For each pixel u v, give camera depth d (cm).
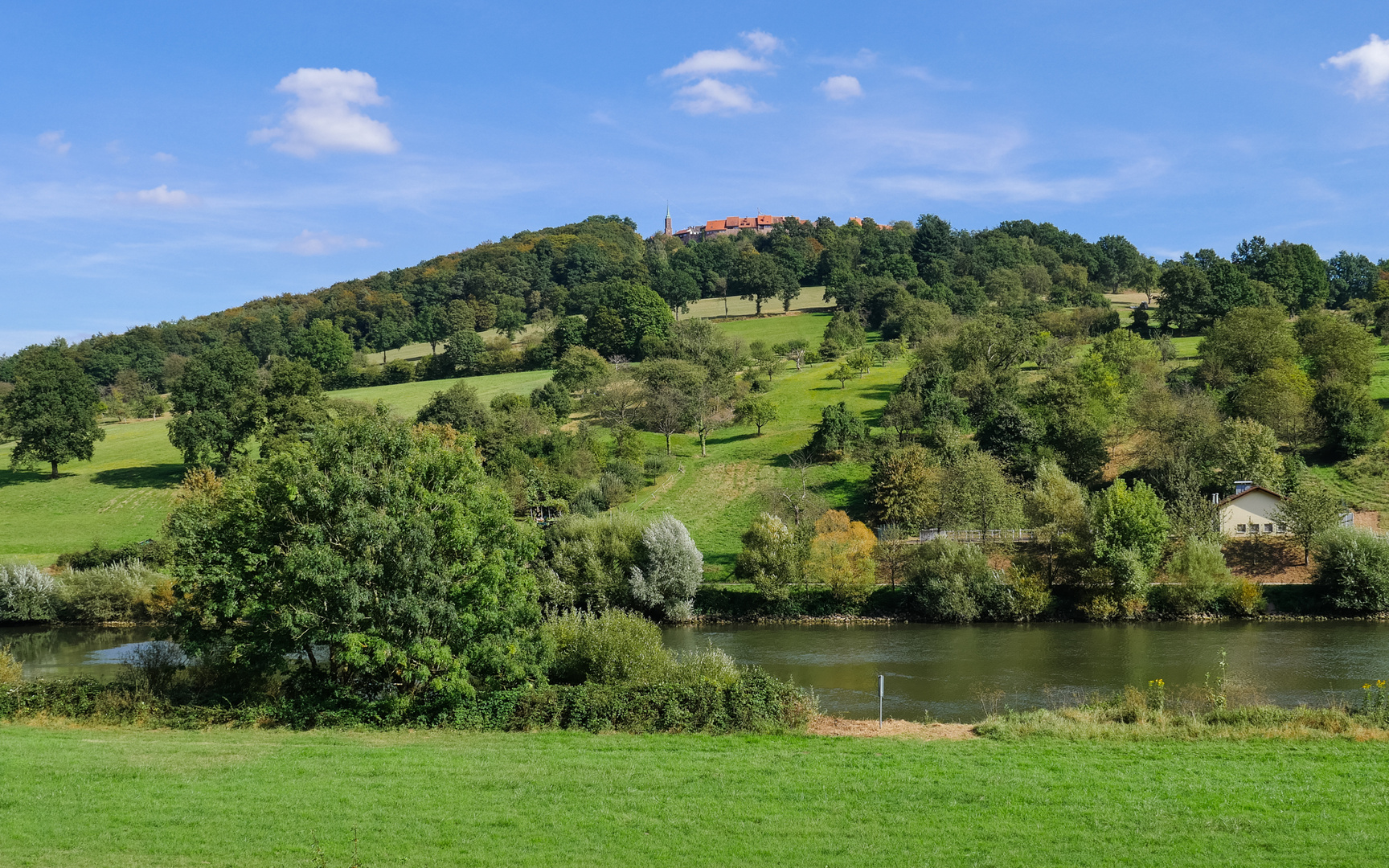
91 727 2894
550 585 6366
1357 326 10781
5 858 1582
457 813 1859
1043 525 6881
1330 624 5622
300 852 1634
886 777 2134
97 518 9219
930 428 9506
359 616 2964
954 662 4725
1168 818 1802
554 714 2883
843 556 6384
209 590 3206
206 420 10150
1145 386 9881
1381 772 2156
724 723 2817
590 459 9631
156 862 1578
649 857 1625
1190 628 5600
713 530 8256
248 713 2955
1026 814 1842
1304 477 7612
